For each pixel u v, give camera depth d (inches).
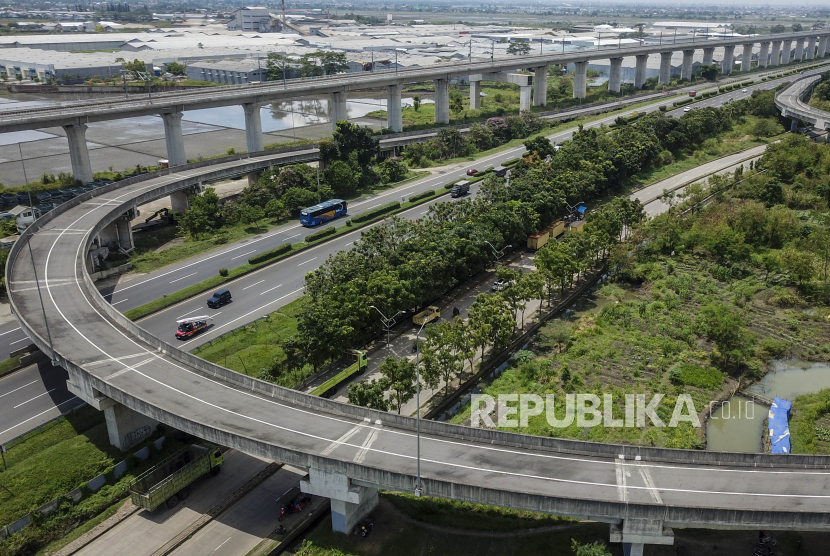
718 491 2593.5
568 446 2842.0
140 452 3334.2
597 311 4891.7
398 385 3447.3
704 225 5974.4
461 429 2928.2
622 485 2628.0
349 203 7057.1
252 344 4330.7
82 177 7313.0
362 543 2783.0
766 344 4308.6
